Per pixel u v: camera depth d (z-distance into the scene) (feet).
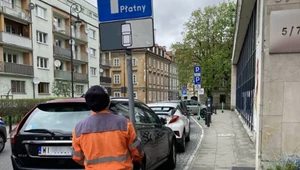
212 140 34.65
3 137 30.55
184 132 29.45
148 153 16.34
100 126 8.27
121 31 11.18
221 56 125.18
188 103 87.71
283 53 16.20
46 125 14.37
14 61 94.73
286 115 16.21
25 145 14.14
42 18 103.96
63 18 121.39
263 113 16.55
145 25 10.98
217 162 22.71
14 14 89.40
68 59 121.60
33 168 13.83
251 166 21.26
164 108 30.60
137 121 16.24
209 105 52.16
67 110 14.88
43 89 105.09
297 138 16.08
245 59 52.49
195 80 53.26
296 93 16.07
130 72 11.57
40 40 103.91
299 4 15.85
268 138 16.46
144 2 10.94
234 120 62.44
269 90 16.44
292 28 15.93
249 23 44.09
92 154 8.11
